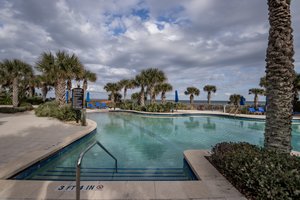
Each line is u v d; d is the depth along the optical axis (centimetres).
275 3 345
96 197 262
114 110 2434
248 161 289
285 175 233
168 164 525
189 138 904
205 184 306
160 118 1719
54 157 509
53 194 270
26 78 1839
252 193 269
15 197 262
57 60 1283
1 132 743
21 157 431
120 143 784
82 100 951
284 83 334
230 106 2159
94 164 511
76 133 723
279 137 333
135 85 2572
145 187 293
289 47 335
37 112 1406
